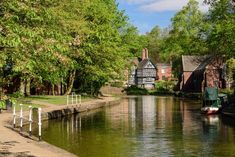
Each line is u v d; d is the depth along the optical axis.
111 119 37.22
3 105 12.55
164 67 157.00
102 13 53.75
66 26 36.03
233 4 43.62
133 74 149.25
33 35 13.98
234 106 42.75
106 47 54.81
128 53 78.56
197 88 97.25
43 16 17.09
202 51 106.31
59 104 45.88
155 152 20.58
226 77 82.44
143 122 34.50
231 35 42.69
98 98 68.00
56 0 36.62
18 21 14.91
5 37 12.82
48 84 65.69
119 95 103.00
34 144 19.75
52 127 30.22
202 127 30.91
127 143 23.17
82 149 21.17
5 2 13.81
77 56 45.56
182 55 107.94
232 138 25.14
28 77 20.14
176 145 22.61
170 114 42.94
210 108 41.97
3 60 13.90
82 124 32.53
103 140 24.20
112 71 64.12
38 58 19.17
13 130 25.28
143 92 109.06
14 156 16.28
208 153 20.41
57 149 18.47
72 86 67.50
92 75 61.44
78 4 45.34
